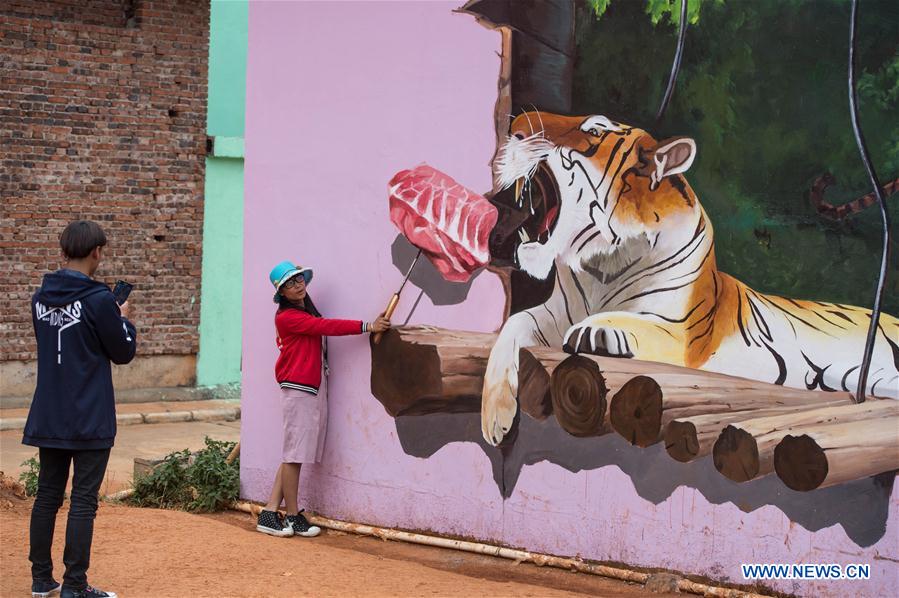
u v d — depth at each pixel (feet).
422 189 25.17
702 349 20.89
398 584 21.18
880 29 18.94
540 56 23.18
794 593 19.67
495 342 23.86
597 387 22.27
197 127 50.65
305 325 25.44
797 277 19.80
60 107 47.42
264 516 25.95
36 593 19.26
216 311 51.78
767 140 20.16
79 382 18.85
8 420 43.57
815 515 19.49
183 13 50.08
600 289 22.27
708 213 20.84
